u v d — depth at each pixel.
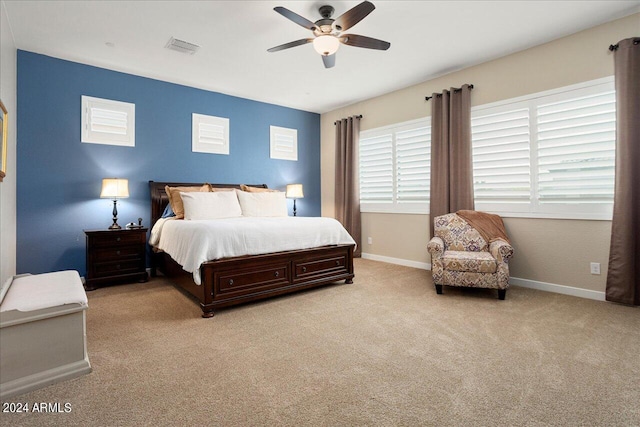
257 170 5.64
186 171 4.86
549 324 2.58
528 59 3.65
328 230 3.71
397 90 5.05
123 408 1.56
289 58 3.90
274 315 2.84
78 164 4.00
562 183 3.44
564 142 3.42
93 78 4.09
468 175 4.09
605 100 3.15
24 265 3.66
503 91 3.86
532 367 1.92
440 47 3.63
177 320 2.73
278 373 1.88
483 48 3.65
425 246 4.73
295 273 3.39
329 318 2.76
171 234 3.55
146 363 2.00
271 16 2.99
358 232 5.63
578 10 2.92
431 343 2.26
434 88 4.57
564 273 3.43
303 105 5.94
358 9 2.37
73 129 3.96
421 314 2.84
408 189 4.92
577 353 2.09
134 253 3.98
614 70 3.05
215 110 5.14
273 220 3.55
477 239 3.76
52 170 3.83
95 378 1.83
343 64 4.09
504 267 3.19
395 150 5.09
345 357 2.07
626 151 2.92
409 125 4.88
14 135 3.52
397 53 3.78
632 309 2.91
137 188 4.43
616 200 3.01
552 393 1.66
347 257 3.88
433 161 4.45
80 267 4.01
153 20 3.04
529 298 3.28
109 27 3.16
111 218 4.23
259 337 2.38
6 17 2.95
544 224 3.57
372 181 5.46
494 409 1.54
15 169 3.57
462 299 3.27
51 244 3.83
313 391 1.70
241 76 4.48
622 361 1.98
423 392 1.68
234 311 2.96
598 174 3.21
